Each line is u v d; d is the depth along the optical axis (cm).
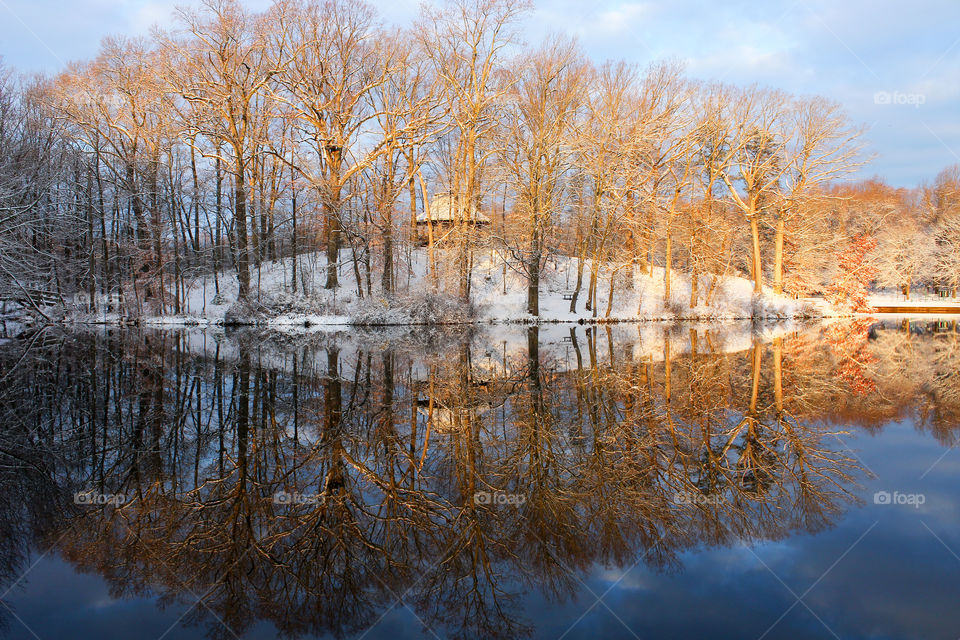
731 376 1454
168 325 2983
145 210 3219
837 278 4166
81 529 579
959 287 5556
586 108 3088
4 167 2350
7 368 1568
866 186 6488
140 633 405
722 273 4250
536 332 2686
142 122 3288
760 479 707
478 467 757
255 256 3891
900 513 602
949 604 427
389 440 883
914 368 1616
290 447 846
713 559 507
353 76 3144
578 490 674
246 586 476
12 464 766
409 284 3419
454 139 3444
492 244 3175
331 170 3053
